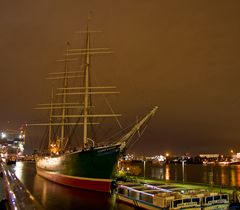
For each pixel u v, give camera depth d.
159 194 26.98
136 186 34.53
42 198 36.59
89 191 42.50
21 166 135.12
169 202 25.64
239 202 25.88
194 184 39.88
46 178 64.25
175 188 33.06
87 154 43.19
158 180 45.22
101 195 39.03
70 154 47.84
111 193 40.00
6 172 50.06
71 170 47.50
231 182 95.44
